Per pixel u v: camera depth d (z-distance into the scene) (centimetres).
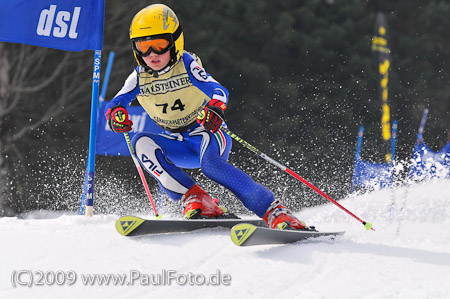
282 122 4159
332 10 4894
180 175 890
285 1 4769
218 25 4419
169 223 800
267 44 4556
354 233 946
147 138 897
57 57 4006
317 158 3928
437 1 5191
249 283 616
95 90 1090
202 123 784
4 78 3706
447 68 4969
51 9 1093
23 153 3731
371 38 4706
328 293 589
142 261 684
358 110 4453
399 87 4694
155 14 807
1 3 1078
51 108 3869
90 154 1068
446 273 662
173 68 853
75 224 929
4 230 834
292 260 701
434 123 4616
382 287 609
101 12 1103
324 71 4638
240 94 4278
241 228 698
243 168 3869
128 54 4047
